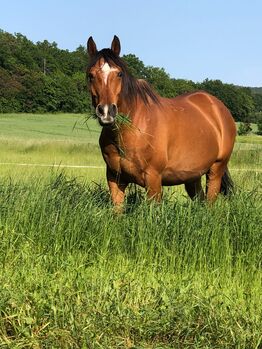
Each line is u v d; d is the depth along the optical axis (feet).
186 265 16.72
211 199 23.81
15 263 15.92
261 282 16.35
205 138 21.93
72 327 12.32
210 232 17.70
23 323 12.44
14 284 14.10
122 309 13.06
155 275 15.98
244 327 12.91
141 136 19.03
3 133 139.13
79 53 279.90
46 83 222.69
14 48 246.68
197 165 21.74
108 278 14.78
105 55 18.28
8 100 218.59
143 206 18.56
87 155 67.77
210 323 12.83
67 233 17.53
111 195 20.11
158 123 19.56
